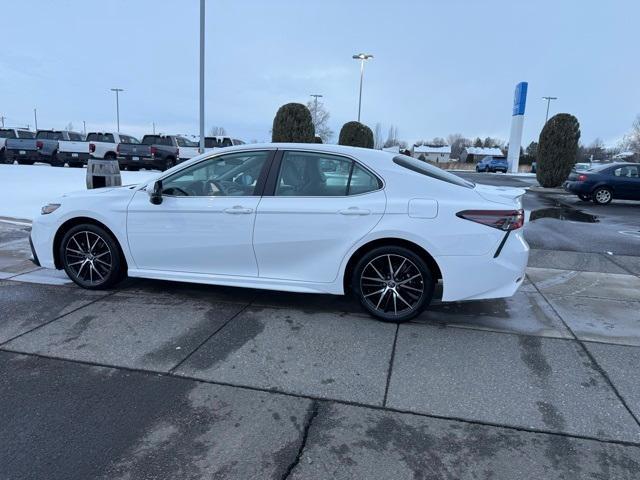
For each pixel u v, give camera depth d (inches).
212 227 183.5
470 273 167.3
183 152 948.0
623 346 161.8
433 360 149.7
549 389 133.6
